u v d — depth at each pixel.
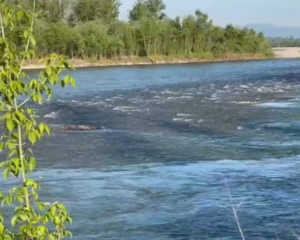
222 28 101.38
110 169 17.00
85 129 24.92
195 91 43.53
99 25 88.19
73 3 95.50
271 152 19.38
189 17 97.31
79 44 83.88
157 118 28.59
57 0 90.88
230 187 14.79
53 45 80.31
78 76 62.59
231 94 40.62
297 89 43.38
